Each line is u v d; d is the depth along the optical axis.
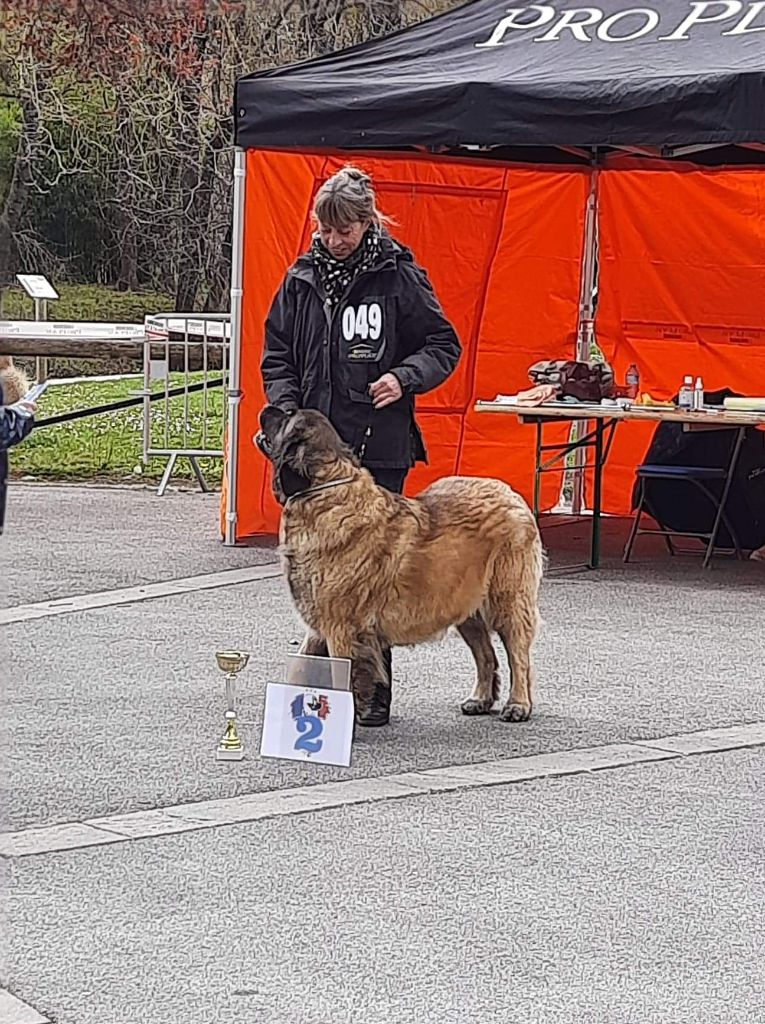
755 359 14.30
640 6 12.47
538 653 9.29
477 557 7.34
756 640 9.77
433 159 13.36
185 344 17.16
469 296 14.18
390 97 11.40
